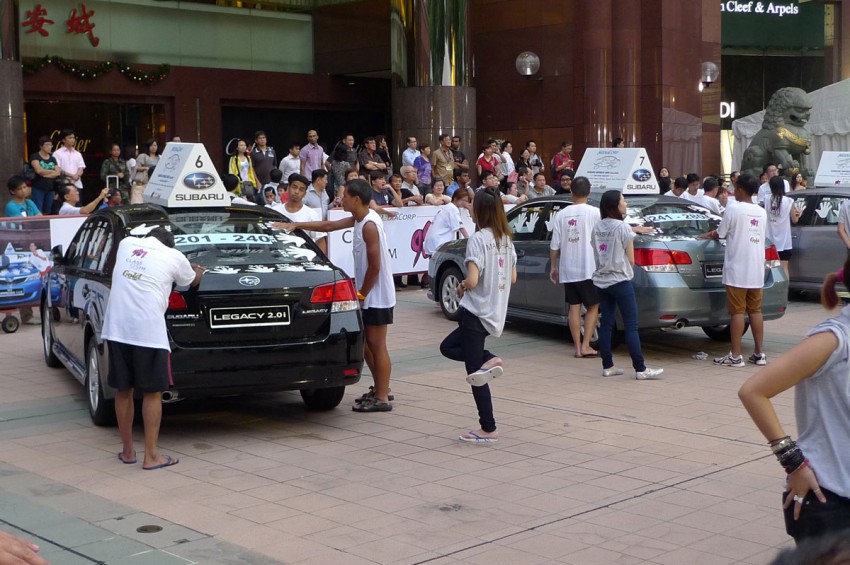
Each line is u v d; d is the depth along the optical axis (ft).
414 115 74.08
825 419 12.12
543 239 39.96
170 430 26.81
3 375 33.86
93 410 27.12
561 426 26.89
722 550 18.07
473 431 25.63
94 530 19.04
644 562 17.52
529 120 83.15
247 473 22.88
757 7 116.37
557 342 39.60
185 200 29.86
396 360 36.14
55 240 43.39
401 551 18.01
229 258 26.50
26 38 74.90
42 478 22.50
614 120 80.74
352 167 62.64
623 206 32.53
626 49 80.12
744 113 118.01
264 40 87.40
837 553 5.59
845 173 58.85
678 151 82.43
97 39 78.07
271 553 17.89
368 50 86.38
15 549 7.77
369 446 25.09
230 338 24.77
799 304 50.57
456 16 73.51
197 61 83.51
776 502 20.68
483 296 24.98
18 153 63.10
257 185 61.57
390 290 28.43
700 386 31.73
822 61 119.44
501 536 18.75
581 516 19.85
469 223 49.80
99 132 78.74
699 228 37.14
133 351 22.90
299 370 25.30
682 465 23.29
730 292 34.50
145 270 22.91
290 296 25.26
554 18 81.15
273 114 88.28
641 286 35.06
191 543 18.37
